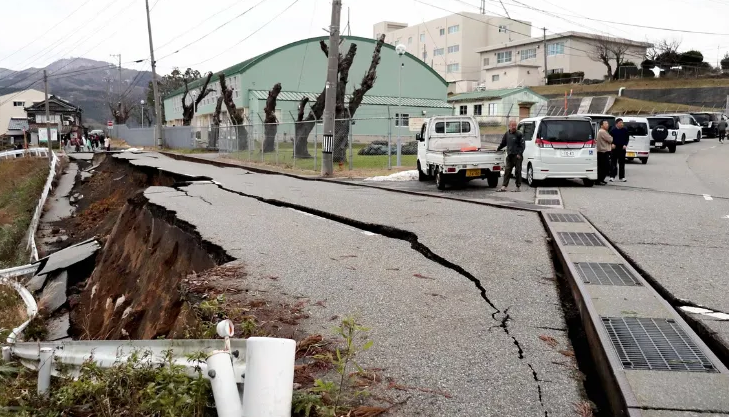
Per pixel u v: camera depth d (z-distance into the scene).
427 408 3.56
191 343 3.91
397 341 4.63
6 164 44.12
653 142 27.72
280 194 15.04
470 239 8.46
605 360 4.05
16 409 4.16
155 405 3.57
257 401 3.16
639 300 5.30
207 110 57.31
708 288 5.80
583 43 66.12
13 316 11.87
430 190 15.62
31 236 19.33
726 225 9.30
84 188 32.41
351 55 27.48
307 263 7.26
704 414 3.24
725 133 36.34
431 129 17.38
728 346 4.28
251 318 5.12
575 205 11.80
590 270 6.43
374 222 9.99
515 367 4.13
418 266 7.08
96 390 3.92
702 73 60.84
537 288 6.05
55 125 70.69
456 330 4.87
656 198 12.77
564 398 3.68
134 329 9.68
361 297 5.81
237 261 7.40
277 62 46.62
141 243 12.84
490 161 15.23
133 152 45.00
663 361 4.01
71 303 13.48
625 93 57.25
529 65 66.00
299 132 28.52
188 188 16.98
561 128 15.25
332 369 4.12
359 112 45.44
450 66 74.50
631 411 3.28
